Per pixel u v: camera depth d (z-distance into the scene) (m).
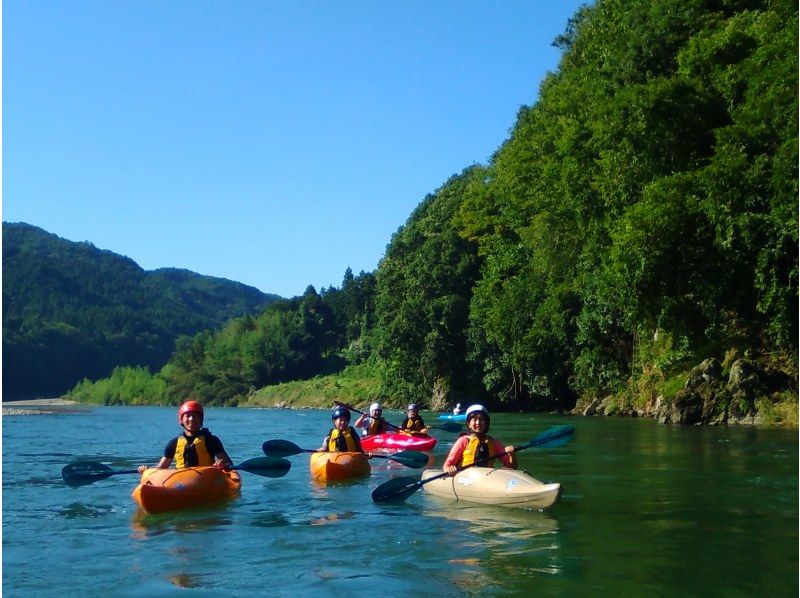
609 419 28.30
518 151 32.59
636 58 23.83
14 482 11.18
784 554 6.18
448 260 46.56
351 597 5.21
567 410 38.94
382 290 54.19
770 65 18.16
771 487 9.59
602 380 33.09
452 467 9.28
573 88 27.67
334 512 8.25
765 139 18.11
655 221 18.89
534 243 31.28
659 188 18.97
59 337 128.62
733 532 6.98
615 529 7.16
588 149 24.20
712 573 5.64
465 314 45.50
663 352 26.58
